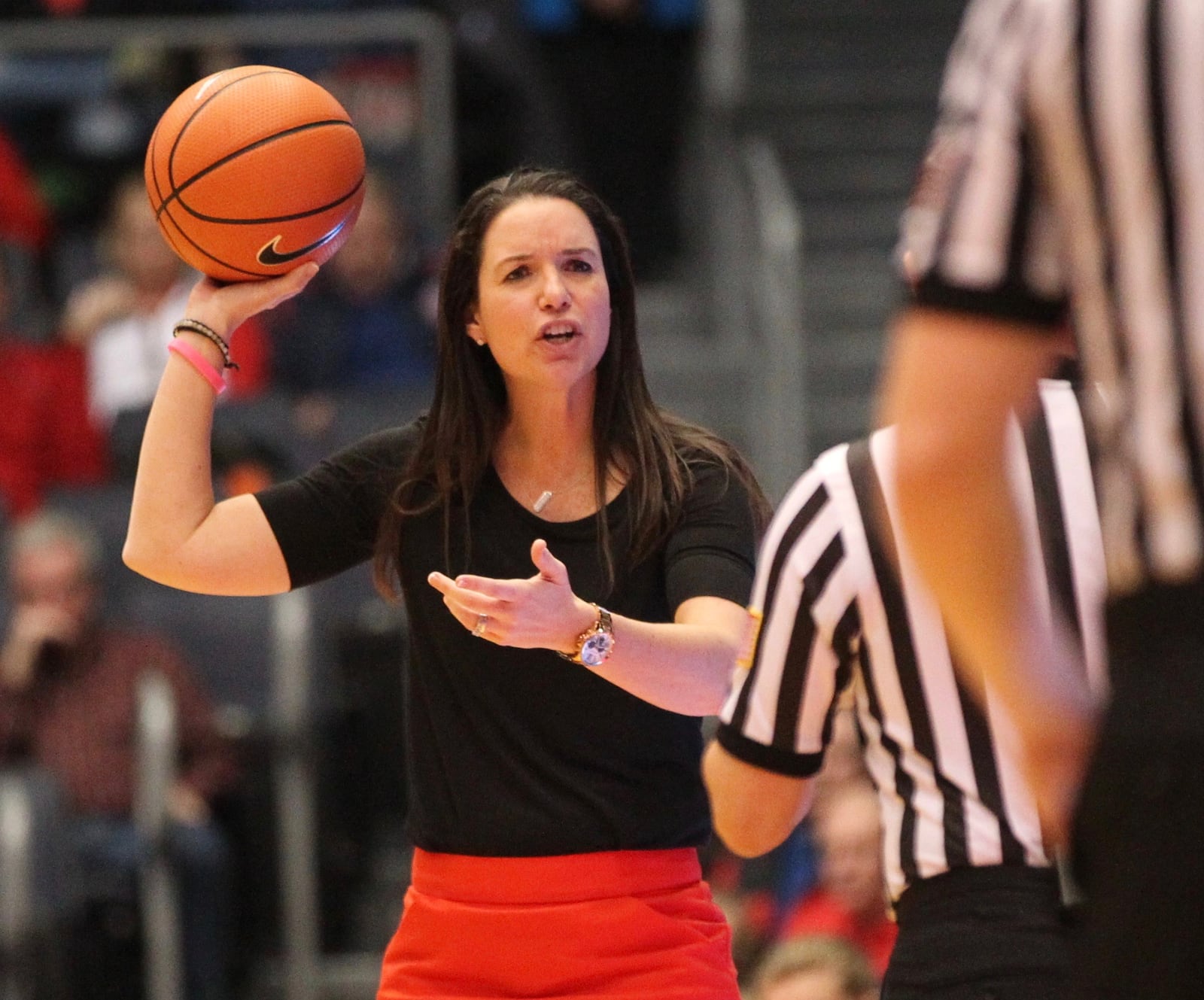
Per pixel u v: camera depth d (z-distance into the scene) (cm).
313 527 966
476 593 829
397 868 2294
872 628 880
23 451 2441
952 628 565
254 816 2150
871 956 1672
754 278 2925
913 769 877
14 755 2022
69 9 2959
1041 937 834
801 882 1888
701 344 3125
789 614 903
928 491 500
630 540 945
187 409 954
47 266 2814
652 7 3412
